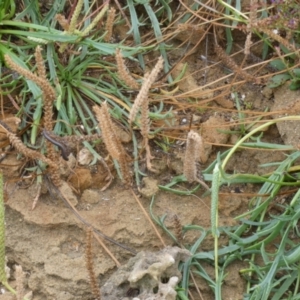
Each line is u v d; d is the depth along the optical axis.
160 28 0.97
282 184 0.85
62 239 0.85
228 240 0.86
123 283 0.81
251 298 0.80
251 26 0.86
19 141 0.80
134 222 0.85
